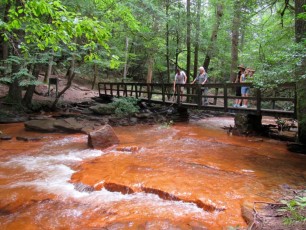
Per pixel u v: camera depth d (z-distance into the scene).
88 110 14.08
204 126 11.54
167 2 16.17
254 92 9.70
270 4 9.85
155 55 19.53
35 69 13.79
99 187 4.76
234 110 9.46
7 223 3.63
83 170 5.57
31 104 14.02
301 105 7.11
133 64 26.86
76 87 21.36
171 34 17.64
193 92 16.56
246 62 12.88
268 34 9.88
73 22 3.51
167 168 5.66
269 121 13.07
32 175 5.36
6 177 5.24
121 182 4.81
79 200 4.32
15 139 8.45
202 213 3.87
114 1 10.42
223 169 5.65
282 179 5.13
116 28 14.66
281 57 5.45
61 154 6.86
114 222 3.59
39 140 8.40
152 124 11.89
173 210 3.96
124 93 16.38
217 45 17.34
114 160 6.28
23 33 8.48
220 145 7.88
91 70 23.19
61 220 3.70
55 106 14.78
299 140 7.45
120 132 9.95
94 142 7.36
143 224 3.51
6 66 11.17
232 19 14.46
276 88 7.64
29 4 3.43
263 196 4.32
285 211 3.65
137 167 5.72
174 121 12.66
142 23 15.16
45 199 4.33
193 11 17.67
